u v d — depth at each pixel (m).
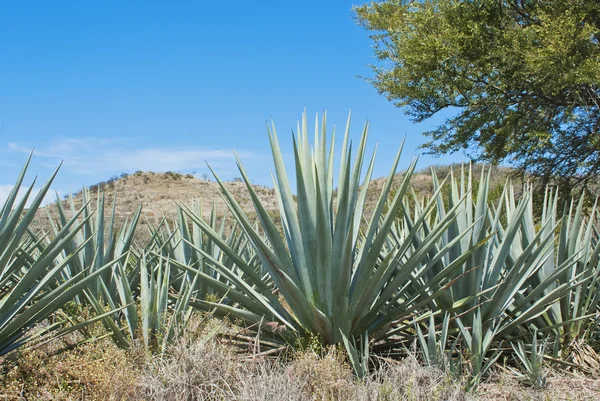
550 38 15.43
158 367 4.11
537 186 17.91
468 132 17.75
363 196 5.15
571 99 17.25
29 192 3.97
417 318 4.73
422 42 17.08
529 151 16.81
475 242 5.27
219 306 4.76
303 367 4.07
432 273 5.36
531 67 15.42
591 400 4.15
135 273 6.52
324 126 4.90
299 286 4.77
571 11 16.20
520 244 5.86
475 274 5.09
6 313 4.05
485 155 17.98
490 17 17.53
